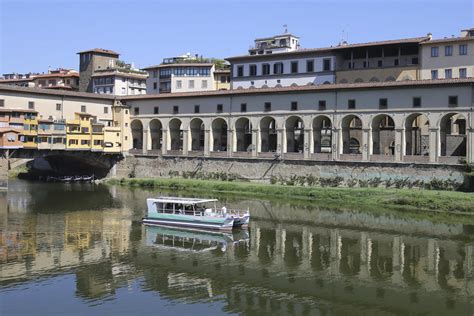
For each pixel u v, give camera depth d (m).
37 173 116.88
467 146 78.44
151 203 62.69
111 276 41.50
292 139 97.81
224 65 159.38
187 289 38.66
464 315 34.31
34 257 46.56
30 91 103.19
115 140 112.12
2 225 59.91
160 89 145.75
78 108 111.75
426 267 44.62
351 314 34.41
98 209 71.94
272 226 61.50
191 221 60.28
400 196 75.81
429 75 94.88
